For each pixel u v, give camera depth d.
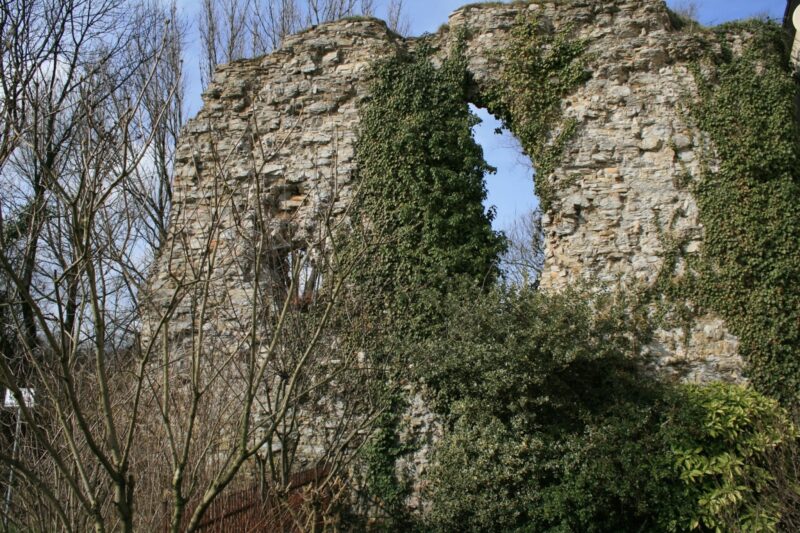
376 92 11.70
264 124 12.20
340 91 11.98
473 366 9.10
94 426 6.00
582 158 11.02
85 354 7.28
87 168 4.21
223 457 7.49
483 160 11.27
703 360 10.03
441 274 10.56
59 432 5.85
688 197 10.59
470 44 11.74
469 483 8.78
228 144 12.26
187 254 4.76
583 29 11.52
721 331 10.07
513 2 11.80
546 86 11.37
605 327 9.22
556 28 11.56
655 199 10.68
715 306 10.14
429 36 12.02
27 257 4.95
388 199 11.12
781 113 10.49
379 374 10.34
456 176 10.95
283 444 8.16
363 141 11.59
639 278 10.47
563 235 10.95
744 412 8.62
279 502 7.04
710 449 8.49
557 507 8.35
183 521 5.98
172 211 12.02
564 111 11.27
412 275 10.73
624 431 8.59
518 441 8.85
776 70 10.70
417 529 9.74
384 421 10.35
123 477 4.03
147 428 6.31
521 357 8.71
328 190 11.50
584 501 8.35
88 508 3.92
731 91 10.73
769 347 9.85
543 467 8.70
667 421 8.67
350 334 10.09
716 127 10.68
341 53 12.19
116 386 6.53
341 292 10.07
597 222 10.82
